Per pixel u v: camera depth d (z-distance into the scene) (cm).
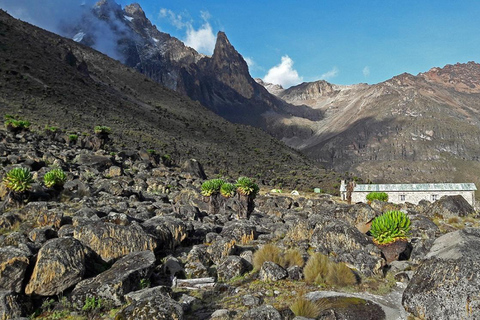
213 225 1546
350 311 716
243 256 1077
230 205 2092
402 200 5359
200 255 1011
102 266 895
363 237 1149
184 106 18412
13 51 11681
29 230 1151
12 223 1190
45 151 3122
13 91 8112
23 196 1545
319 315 695
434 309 677
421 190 5312
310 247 1214
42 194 1672
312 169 11581
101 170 3025
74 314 688
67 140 4194
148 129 10306
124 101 13688
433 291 692
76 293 723
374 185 5534
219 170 7744
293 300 773
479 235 816
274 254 1016
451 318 652
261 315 641
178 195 2367
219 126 16250
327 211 1645
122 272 785
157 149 7538
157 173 3438
